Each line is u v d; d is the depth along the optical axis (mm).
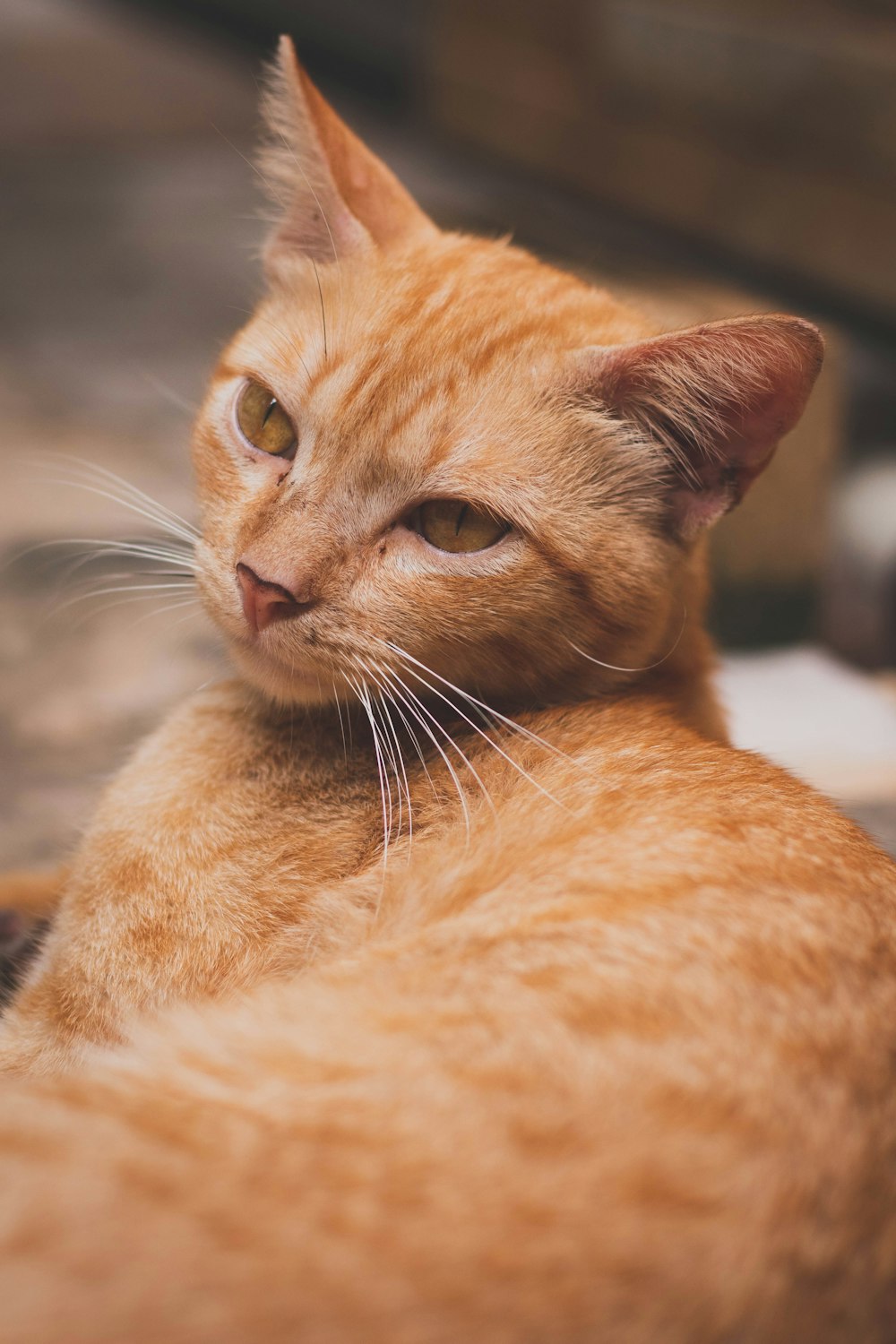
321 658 406
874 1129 318
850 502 751
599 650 418
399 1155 310
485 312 416
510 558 403
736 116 988
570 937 346
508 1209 302
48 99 1479
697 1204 303
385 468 402
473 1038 327
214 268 1104
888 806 568
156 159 1344
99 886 409
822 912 351
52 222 1178
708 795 386
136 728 583
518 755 406
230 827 409
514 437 405
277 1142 313
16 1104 327
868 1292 310
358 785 412
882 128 871
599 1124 311
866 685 658
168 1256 301
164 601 655
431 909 378
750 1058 321
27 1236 305
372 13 1508
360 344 411
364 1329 294
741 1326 299
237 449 427
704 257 1051
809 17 940
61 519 703
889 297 893
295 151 453
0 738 573
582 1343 294
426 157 1328
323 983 353
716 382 406
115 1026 395
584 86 1152
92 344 951
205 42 1749
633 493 415
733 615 693
